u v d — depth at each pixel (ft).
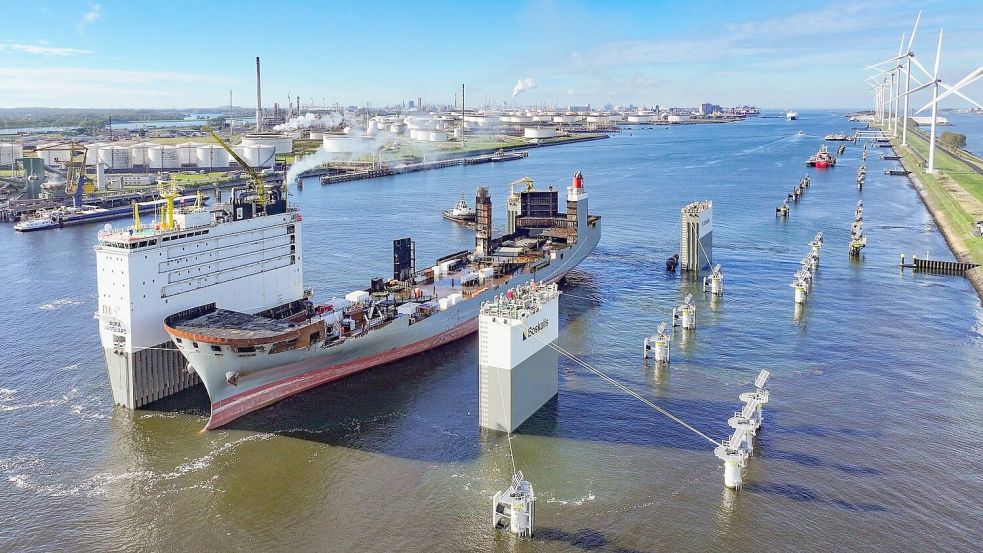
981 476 217.97
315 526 200.03
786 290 440.04
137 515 205.98
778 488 212.84
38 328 367.04
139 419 267.39
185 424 263.70
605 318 388.78
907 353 324.39
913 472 220.64
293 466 232.53
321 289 437.99
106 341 275.59
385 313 330.75
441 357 333.42
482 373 252.83
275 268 325.42
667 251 566.77
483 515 203.31
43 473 228.43
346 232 648.79
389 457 237.66
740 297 426.10
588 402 277.03
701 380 297.33
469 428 257.55
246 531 198.29
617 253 561.84
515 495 192.75
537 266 420.36
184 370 293.43
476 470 227.81
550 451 239.09
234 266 305.32
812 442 240.32
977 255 497.46
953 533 190.80
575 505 206.69
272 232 321.11
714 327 368.27
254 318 280.72
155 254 271.49
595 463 230.48
